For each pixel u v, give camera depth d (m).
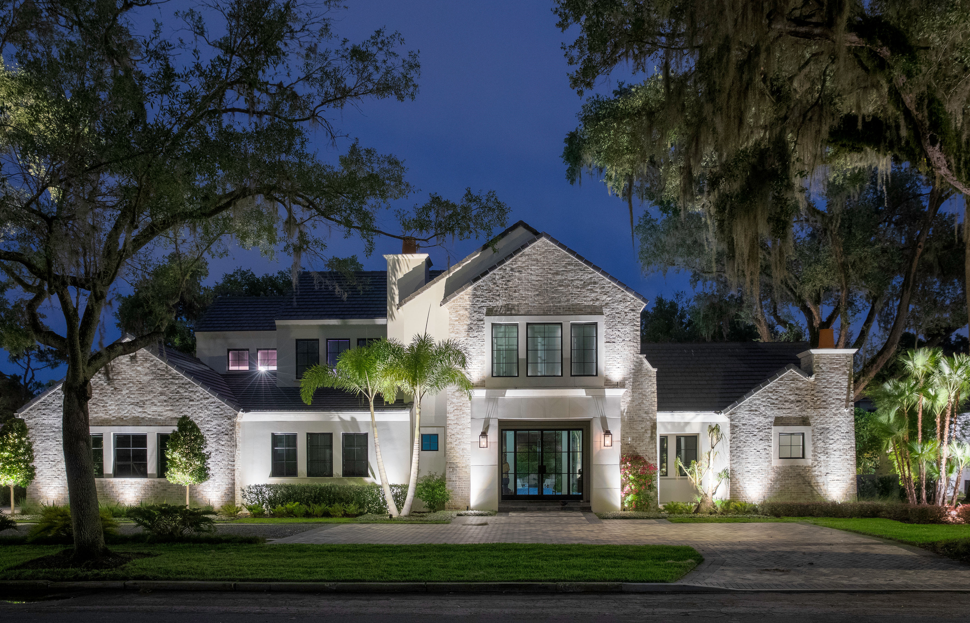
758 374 23.59
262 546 13.72
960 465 19.48
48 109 11.45
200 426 21.64
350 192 14.07
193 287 16.16
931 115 11.94
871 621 8.61
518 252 21.89
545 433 23.02
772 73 13.55
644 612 9.09
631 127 16.62
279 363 24.17
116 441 21.70
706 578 10.82
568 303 21.73
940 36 11.40
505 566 11.34
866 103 13.70
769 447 21.67
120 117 11.93
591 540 14.62
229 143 12.71
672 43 14.38
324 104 14.27
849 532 16.08
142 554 12.84
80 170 11.63
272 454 22.02
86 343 12.60
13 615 9.13
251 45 13.11
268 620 8.73
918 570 11.55
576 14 14.48
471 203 14.73
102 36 12.05
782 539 14.84
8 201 11.41
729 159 13.69
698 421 21.98
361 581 10.45
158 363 21.83
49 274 11.60
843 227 26.28
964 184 12.26
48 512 14.96
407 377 19.62
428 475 21.55
